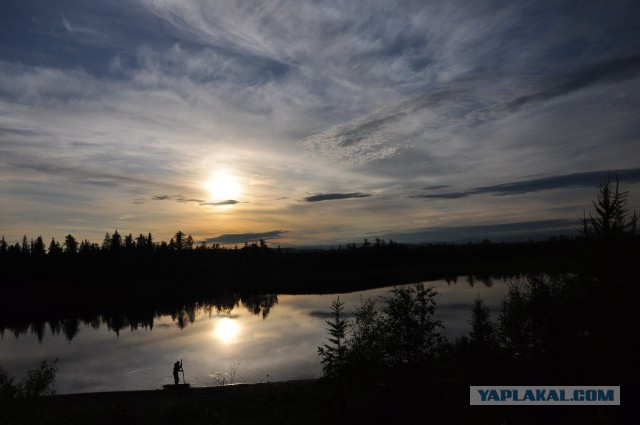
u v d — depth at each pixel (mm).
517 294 19172
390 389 18047
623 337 13008
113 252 172875
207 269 158250
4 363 47344
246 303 100750
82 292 121750
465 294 87188
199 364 42531
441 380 18906
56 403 26016
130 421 21969
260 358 43625
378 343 18906
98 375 40125
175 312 89562
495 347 20844
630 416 12492
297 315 75312
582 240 15328
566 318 16266
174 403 24078
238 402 24266
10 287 120812
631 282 13125
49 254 164000
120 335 63719
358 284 135375
